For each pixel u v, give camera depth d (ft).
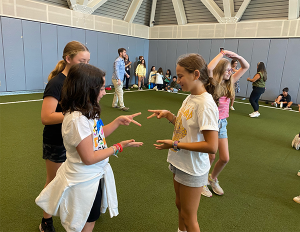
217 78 6.61
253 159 10.81
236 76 7.22
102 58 31.27
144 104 22.79
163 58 36.01
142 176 8.77
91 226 4.33
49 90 4.70
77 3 26.96
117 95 19.66
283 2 25.17
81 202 3.89
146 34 36.42
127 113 18.48
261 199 7.61
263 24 26.86
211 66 6.55
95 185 3.98
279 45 26.27
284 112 21.99
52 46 25.84
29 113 16.78
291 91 26.25
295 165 10.30
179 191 4.66
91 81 3.58
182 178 4.41
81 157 3.66
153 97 27.22
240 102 26.81
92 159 3.69
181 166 4.41
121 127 14.74
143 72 33.40
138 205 7.03
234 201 7.46
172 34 34.35
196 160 4.31
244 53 28.71
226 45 29.91
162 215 6.63
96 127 3.99
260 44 27.45
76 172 3.81
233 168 9.80
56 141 4.99
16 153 10.14
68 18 26.55
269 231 6.14
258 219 6.61
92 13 29.09
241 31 28.45
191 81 4.22
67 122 3.59
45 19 24.63
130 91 31.40
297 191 8.17
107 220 6.34
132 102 23.50
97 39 30.12
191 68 4.14
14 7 22.27
